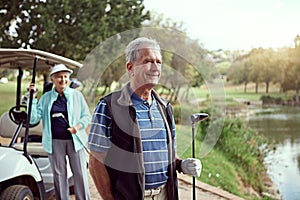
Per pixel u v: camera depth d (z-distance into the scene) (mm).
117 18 7809
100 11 8133
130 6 7777
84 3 8172
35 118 3971
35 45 8070
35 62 3896
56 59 3969
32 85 3855
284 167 7133
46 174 4199
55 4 8125
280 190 6398
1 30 8250
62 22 8195
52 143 3965
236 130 7656
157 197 2035
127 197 1911
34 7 8195
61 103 3953
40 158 4348
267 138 7805
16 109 4512
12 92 5066
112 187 1963
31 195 3584
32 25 8234
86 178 4000
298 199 6004
